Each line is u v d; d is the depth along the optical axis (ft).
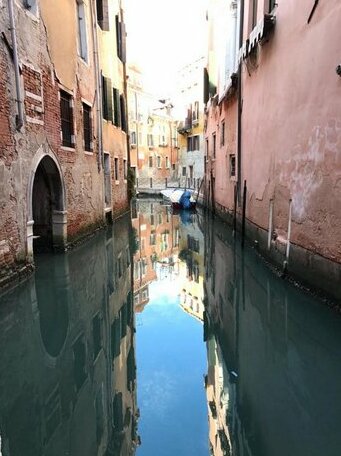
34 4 22.43
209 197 56.70
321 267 16.43
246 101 30.32
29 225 20.92
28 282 20.59
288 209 20.30
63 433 10.27
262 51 25.16
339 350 14.38
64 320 17.47
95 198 34.94
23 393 12.02
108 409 11.66
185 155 96.73
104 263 27.14
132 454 9.65
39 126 22.57
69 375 13.26
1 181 17.99
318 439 10.07
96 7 36.45
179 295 22.35
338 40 15.21
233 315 19.20
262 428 10.64
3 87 18.31
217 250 32.96
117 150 45.57
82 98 30.99
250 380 13.38
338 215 15.16
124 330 17.44
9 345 14.89
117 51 46.52
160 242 37.99
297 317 16.83
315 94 17.22
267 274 22.70
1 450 9.38
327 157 16.12
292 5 19.76
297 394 12.34
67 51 27.58
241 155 32.81
